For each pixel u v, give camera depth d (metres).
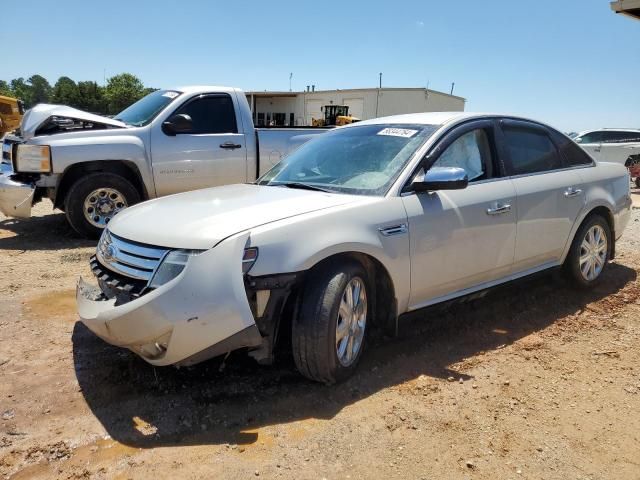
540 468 2.57
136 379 3.33
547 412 3.05
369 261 3.43
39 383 3.27
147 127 7.11
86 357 3.62
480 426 2.89
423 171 3.71
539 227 4.43
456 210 3.77
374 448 2.69
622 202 5.35
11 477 2.45
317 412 3.00
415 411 3.02
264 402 3.10
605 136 18.30
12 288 4.96
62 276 5.38
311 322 3.03
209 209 3.30
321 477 2.47
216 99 7.56
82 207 6.86
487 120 4.30
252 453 2.63
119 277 3.10
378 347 3.85
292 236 3.01
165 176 7.18
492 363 3.65
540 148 4.71
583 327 4.31
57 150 6.58
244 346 2.89
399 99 40.19
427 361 3.66
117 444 2.70
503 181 4.21
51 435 2.76
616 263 6.21
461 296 3.96
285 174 4.25
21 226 7.89
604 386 3.35
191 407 3.03
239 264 2.84
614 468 2.58
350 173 3.85
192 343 2.79
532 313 4.59
